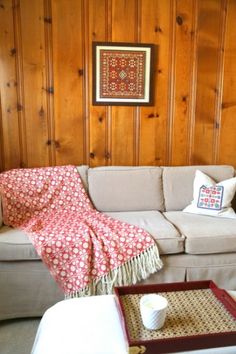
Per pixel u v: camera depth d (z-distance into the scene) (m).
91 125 2.78
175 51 2.75
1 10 2.52
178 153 2.92
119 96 2.76
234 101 2.88
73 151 2.80
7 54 2.59
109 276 1.90
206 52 2.78
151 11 2.66
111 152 2.84
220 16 2.74
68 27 2.61
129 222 2.25
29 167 2.77
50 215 2.38
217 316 1.25
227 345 1.12
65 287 1.92
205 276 2.10
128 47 2.69
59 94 2.70
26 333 1.87
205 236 2.06
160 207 2.63
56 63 2.65
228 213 2.40
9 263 1.94
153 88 2.78
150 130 2.85
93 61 2.67
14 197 2.34
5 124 2.69
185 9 2.69
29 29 2.58
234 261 2.12
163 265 2.04
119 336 1.17
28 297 1.98
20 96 2.66
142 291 1.41
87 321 1.25
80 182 2.55
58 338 1.16
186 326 1.19
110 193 2.57
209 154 2.95
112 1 2.62
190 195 2.64
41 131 2.73
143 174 2.63
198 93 2.84
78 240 1.94
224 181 2.54
